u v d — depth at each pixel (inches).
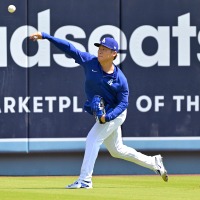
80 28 1514.5
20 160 1523.1
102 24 1518.2
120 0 1520.7
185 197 1117.1
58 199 1063.0
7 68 1505.9
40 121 1515.7
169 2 1528.1
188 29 1531.7
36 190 1196.5
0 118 1507.1
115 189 1234.0
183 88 1535.4
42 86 1513.3
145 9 1524.4
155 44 1526.8
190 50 1534.2
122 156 1254.9
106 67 1171.3
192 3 1530.5
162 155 1539.1
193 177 1487.5
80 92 1519.4
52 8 1508.4
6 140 1514.5
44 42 1509.6
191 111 1539.1
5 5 1502.2
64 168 1531.7
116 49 1165.7
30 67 1509.6
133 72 1524.4
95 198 1075.3
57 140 1520.7
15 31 1504.7
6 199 1061.8
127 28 1520.7
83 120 1524.4
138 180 1429.6
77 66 1518.2
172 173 1545.3
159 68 1530.5
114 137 1227.2
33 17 1504.7
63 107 1518.2
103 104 1182.3
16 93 1508.4
